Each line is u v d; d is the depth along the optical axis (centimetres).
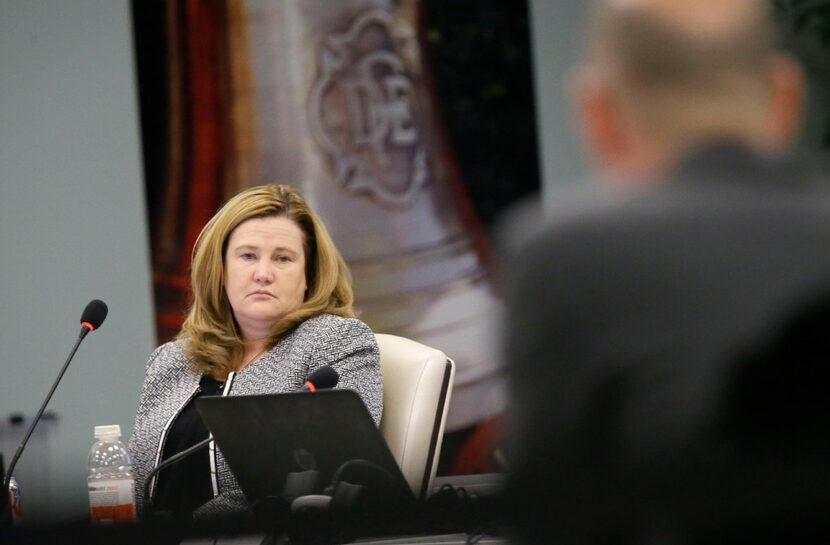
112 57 1475
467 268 1486
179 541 510
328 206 1476
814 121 1376
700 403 234
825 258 229
